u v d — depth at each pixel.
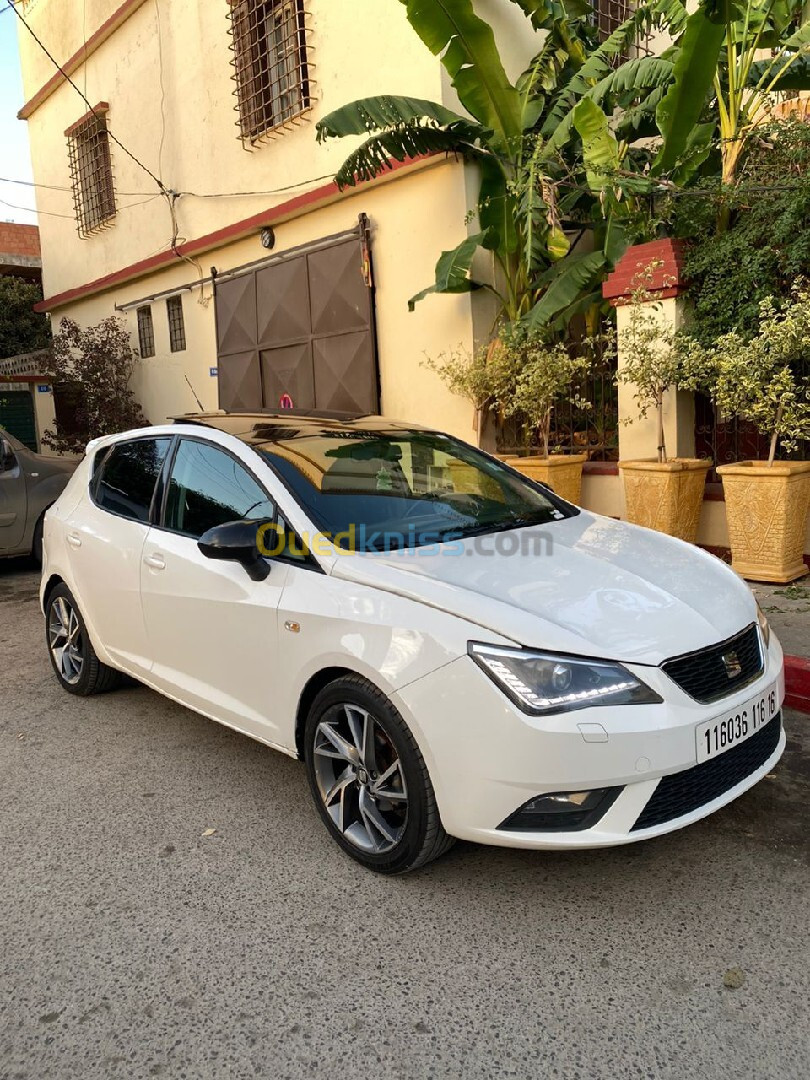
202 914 2.79
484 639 2.61
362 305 9.51
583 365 7.05
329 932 2.66
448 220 8.45
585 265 7.17
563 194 8.29
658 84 6.94
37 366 14.90
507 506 3.90
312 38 9.55
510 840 2.57
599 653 2.58
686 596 3.02
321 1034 2.25
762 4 6.64
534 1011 2.29
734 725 2.72
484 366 7.75
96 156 14.12
